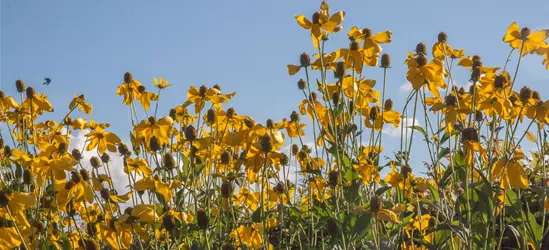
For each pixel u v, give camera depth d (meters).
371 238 2.57
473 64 2.76
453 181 2.64
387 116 2.82
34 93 3.09
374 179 2.71
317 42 2.65
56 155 2.68
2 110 3.14
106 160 2.90
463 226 2.47
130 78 3.11
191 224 2.49
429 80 2.61
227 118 2.92
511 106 2.55
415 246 2.75
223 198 2.68
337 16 2.64
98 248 2.54
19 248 2.55
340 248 2.45
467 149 2.46
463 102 2.71
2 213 2.36
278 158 2.64
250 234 2.65
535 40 2.58
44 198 2.78
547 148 2.84
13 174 3.04
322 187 2.71
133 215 2.46
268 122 2.97
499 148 2.73
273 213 2.83
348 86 2.74
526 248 2.49
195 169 2.76
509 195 2.53
